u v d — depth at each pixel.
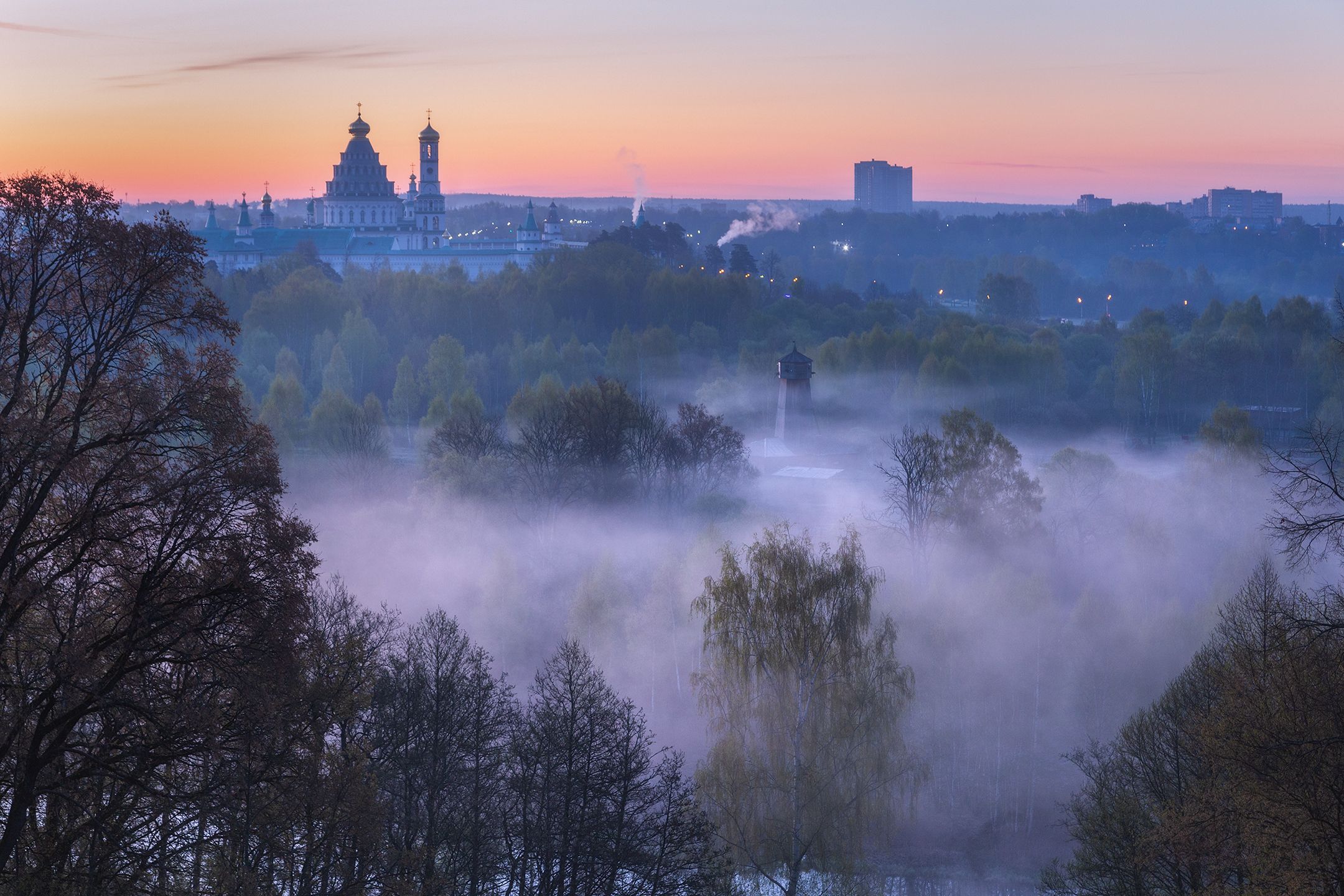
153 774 31.31
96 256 31.36
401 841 42.16
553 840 45.28
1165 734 45.81
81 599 31.62
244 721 31.84
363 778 35.34
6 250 30.75
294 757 33.78
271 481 32.50
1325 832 30.89
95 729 33.31
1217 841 35.31
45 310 31.30
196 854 33.94
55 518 31.48
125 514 31.36
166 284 32.12
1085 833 45.94
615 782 46.66
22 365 30.66
